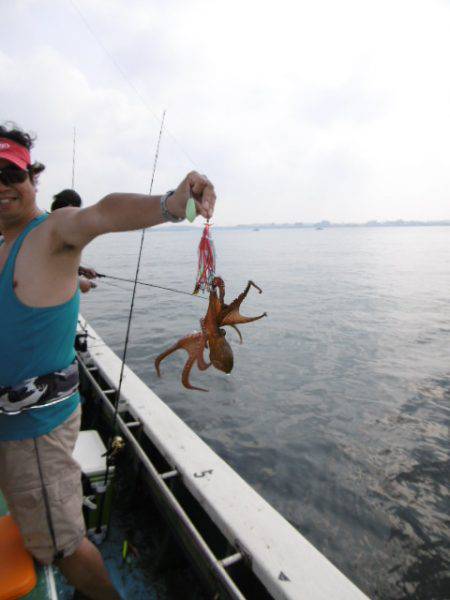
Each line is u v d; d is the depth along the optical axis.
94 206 1.39
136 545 3.25
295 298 20.31
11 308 1.56
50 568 2.35
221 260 45.75
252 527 2.71
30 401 1.69
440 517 4.92
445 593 3.93
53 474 1.83
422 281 26.95
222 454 6.19
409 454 6.20
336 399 8.10
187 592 2.86
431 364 10.13
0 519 2.36
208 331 1.79
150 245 87.62
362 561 4.30
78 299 1.80
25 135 1.57
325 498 5.25
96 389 4.94
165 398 8.13
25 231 1.58
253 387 8.69
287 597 2.22
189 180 1.22
